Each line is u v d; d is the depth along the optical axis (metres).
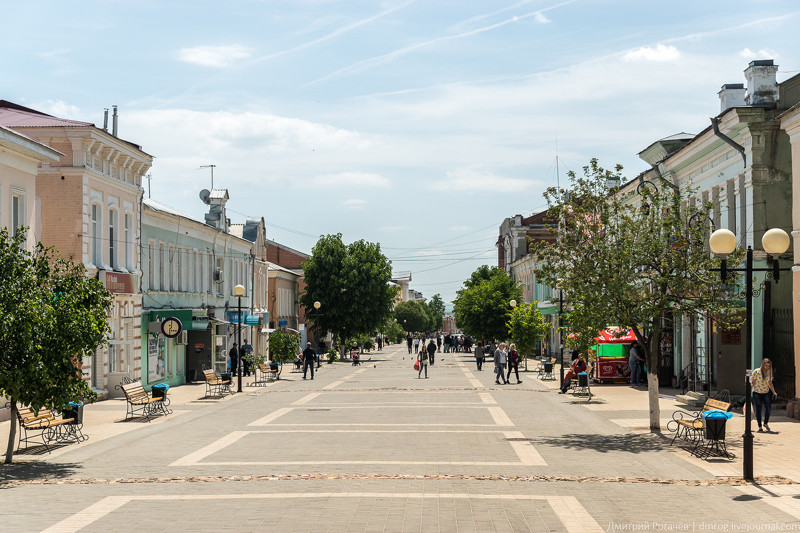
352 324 73.19
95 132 28.66
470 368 55.28
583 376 31.06
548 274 20.83
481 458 15.84
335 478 13.49
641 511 11.03
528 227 87.88
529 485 12.91
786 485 12.97
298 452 16.75
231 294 50.41
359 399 30.53
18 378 14.77
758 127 26.00
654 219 20.05
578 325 20.72
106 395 29.95
